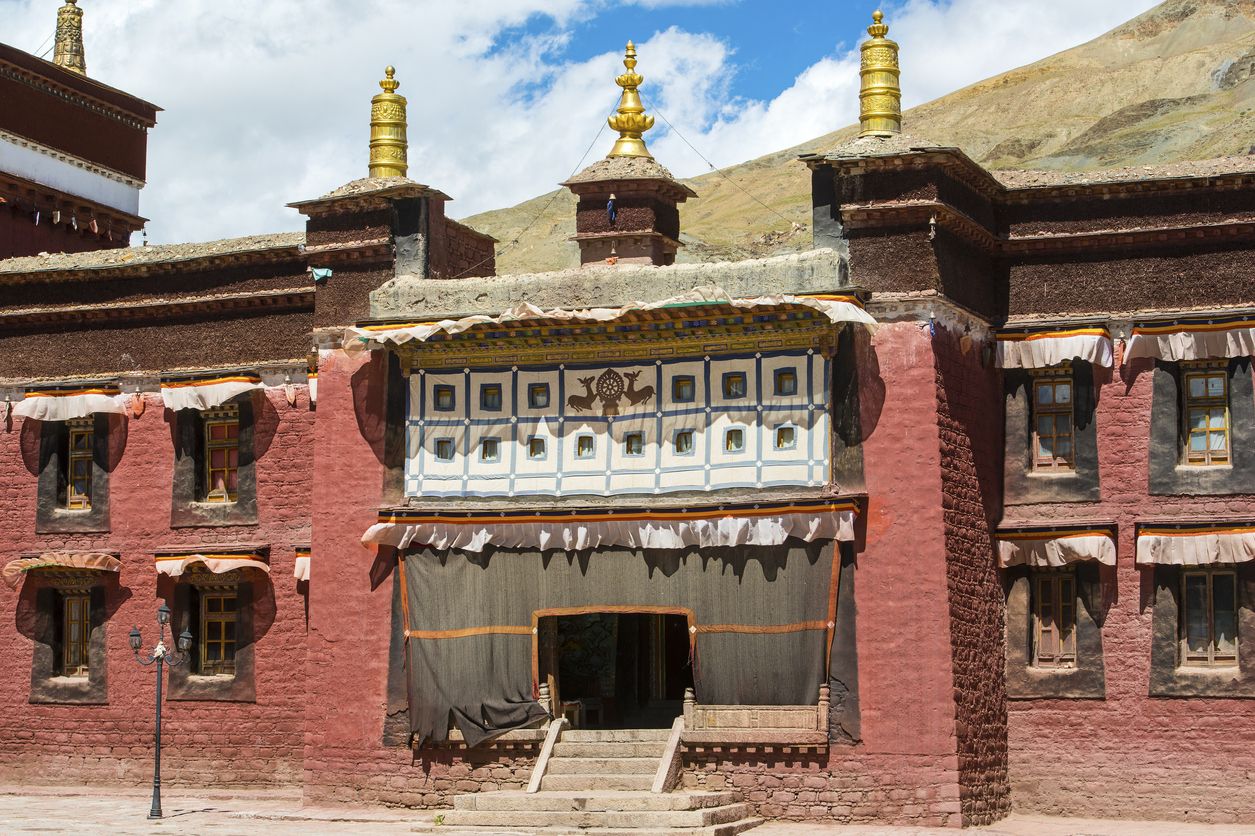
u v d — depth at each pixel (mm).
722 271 25797
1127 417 26172
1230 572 25453
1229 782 24828
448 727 26234
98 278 31859
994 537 26359
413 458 27203
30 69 36500
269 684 29641
